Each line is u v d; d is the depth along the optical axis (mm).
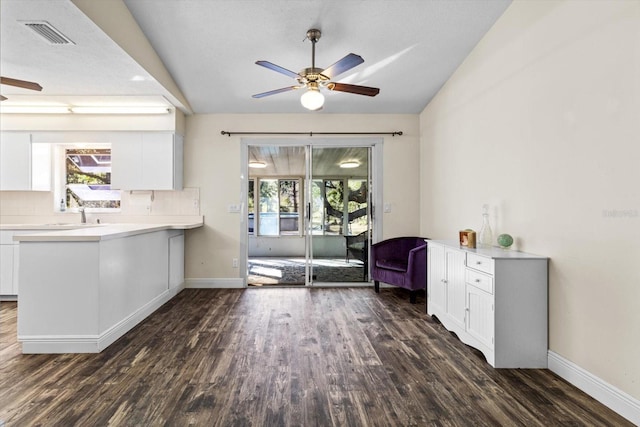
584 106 2047
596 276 1968
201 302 3965
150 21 2994
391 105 4547
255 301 4016
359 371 2293
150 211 4621
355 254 4863
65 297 2572
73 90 3680
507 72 2816
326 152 4820
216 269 4699
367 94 3025
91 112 4207
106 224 4266
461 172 3609
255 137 4707
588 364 2021
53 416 1774
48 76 3305
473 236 2854
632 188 1757
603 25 1918
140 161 4301
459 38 3227
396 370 2311
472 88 3391
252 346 2695
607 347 1897
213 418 1767
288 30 3100
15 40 2633
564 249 2203
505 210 2842
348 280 4855
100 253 2604
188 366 2350
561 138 2229
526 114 2580
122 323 2936
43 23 2379
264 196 8117
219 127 4684
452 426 1716
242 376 2213
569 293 2164
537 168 2457
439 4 2828
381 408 1867
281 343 2762
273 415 1798
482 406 1892
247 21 2994
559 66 2246
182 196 4648
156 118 4273
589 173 2014
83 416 1776
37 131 4270
